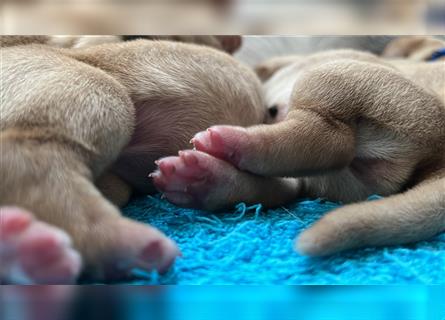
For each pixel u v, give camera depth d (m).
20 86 0.24
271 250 0.24
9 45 0.28
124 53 0.28
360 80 0.28
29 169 0.22
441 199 0.25
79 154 0.23
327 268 0.23
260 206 0.27
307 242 0.23
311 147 0.27
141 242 0.21
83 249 0.21
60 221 0.21
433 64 0.35
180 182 0.26
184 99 0.28
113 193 0.28
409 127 0.27
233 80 0.30
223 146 0.26
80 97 0.24
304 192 0.31
